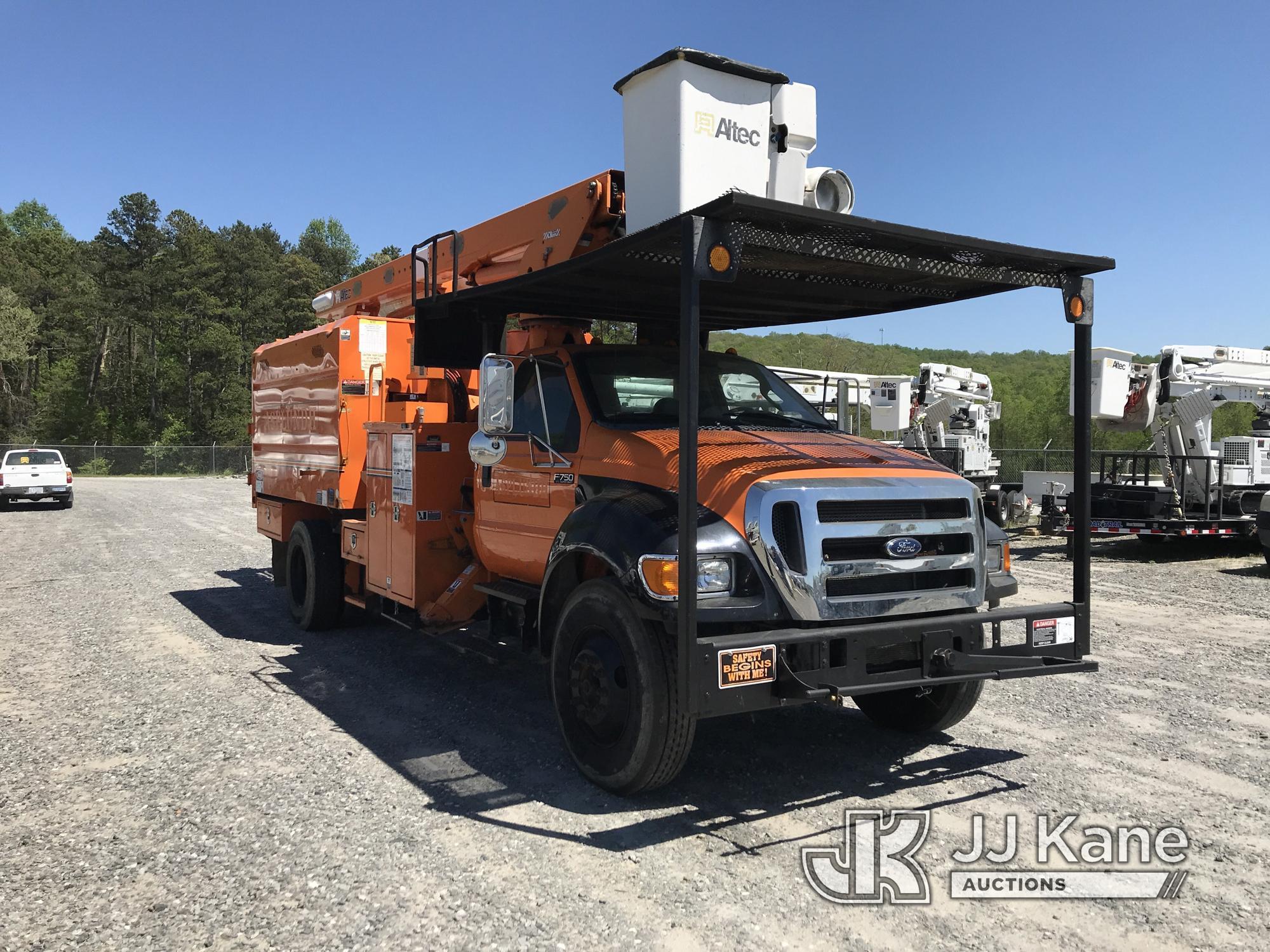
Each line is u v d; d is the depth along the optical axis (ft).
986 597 14.57
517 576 18.04
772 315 21.07
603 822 13.12
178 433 230.68
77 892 10.98
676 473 13.84
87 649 24.94
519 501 17.43
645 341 21.70
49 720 18.26
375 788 14.49
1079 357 15.46
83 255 282.97
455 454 20.68
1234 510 46.65
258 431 33.06
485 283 20.30
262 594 34.53
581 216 16.62
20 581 38.11
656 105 14.05
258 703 19.49
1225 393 47.85
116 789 14.47
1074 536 15.28
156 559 45.68
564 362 17.26
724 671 11.68
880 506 13.55
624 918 10.33
